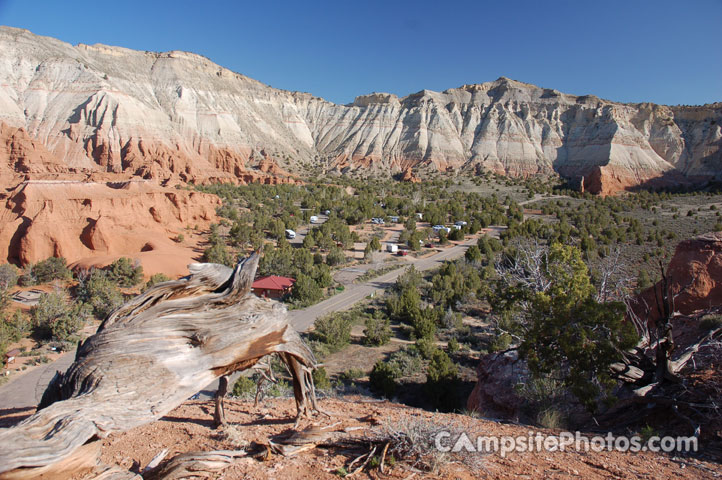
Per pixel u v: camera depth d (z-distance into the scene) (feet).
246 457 16.31
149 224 191.83
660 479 17.93
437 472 15.89
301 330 109.70
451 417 26.66
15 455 10.61
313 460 16.46
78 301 119.14
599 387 34.35
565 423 31.35
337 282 154.51
